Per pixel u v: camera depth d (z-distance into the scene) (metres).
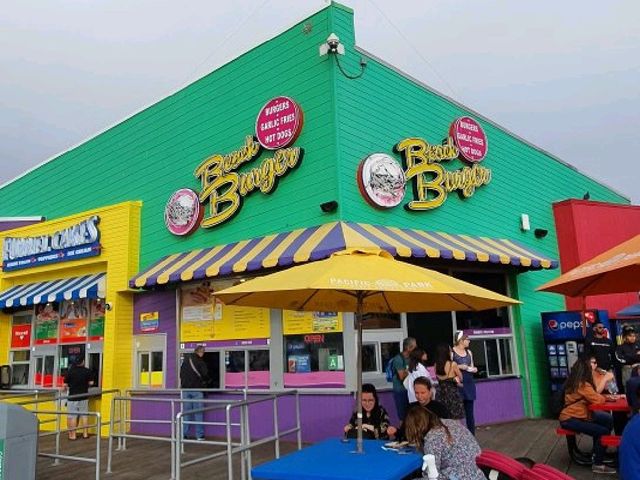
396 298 6.44
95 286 13.28
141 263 13.24
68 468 9.13
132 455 9.98
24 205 17.62
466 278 11.97
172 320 12.34
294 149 10.45
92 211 14.18
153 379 12.48
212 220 11.62
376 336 10.26
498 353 12.30
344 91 10.33
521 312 12.78
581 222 14.75
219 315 11.53
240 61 11.93
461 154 12.31
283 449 9.62
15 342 15.97
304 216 10.26
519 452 8.89
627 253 5.52
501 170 13.62
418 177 11.20
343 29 10.62
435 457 4.98
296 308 6.60
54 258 14.64
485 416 11.54
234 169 11.53
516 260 11.22
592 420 7.76
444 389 8.26
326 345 10.07
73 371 12.38
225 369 11.28
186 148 12.77
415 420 5.39
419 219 11.12
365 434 6.77
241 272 9.80
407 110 11.57
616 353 11.03
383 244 9.04
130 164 14.13
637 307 13.10
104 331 13.27
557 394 8.19
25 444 7.01
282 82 11.06
